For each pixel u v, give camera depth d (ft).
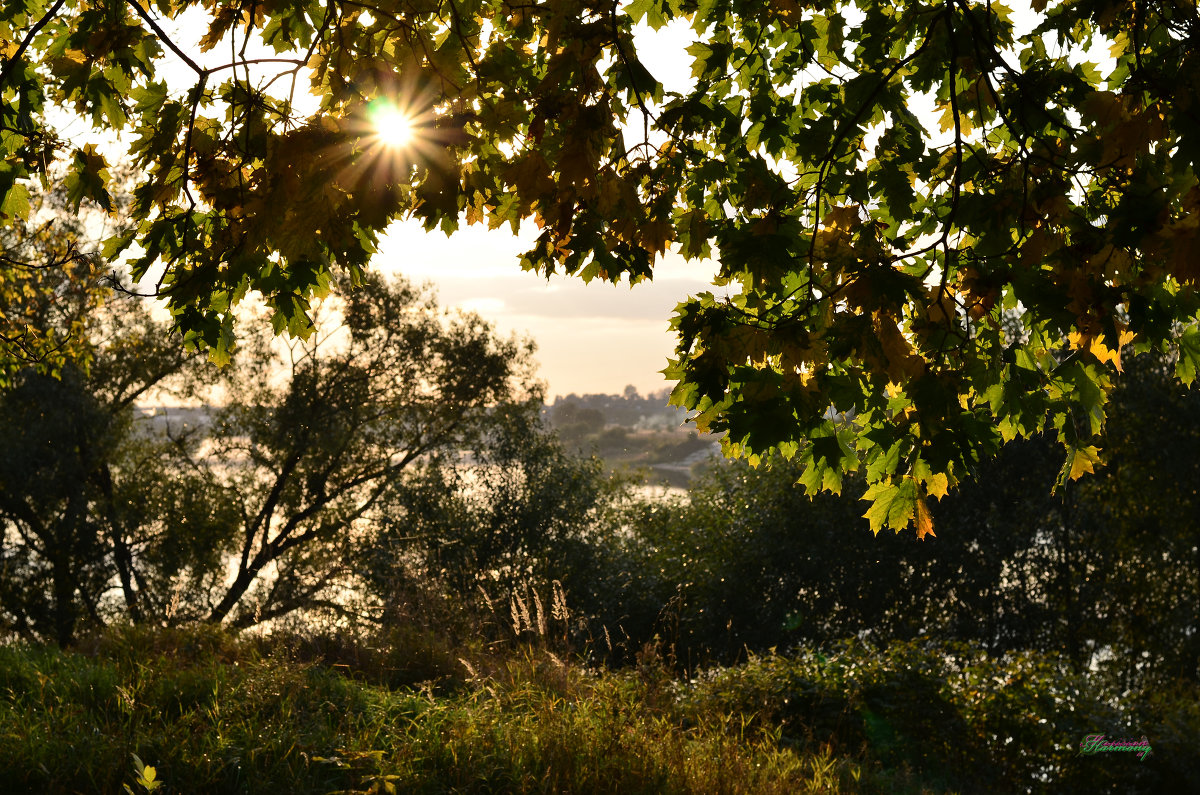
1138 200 6.98
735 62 10.77
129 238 8.66
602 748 17.19
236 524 60.85
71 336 31.32
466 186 8.33
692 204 9.78
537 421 67.36
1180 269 6.75
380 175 7.23
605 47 8.44
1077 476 8.87
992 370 8.69
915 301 7.91
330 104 7.80
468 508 62.54
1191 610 53.21
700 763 17.83
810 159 9.54
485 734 17.53
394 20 8.19
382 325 62.90
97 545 53.88
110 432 53.78
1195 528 53.88
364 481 64.39
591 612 54.85
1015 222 8.16
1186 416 51.26
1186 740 25.96
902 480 8.80
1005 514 57.62
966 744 26.63
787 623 56.49
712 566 58.44
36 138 10.08
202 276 8.13
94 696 19.26
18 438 50.14
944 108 9.87
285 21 8.58
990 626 58.08
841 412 7.93
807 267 8.69
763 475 59.67
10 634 52.85
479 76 8.04
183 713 17.92
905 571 58.90
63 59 9.34
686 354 8.34
